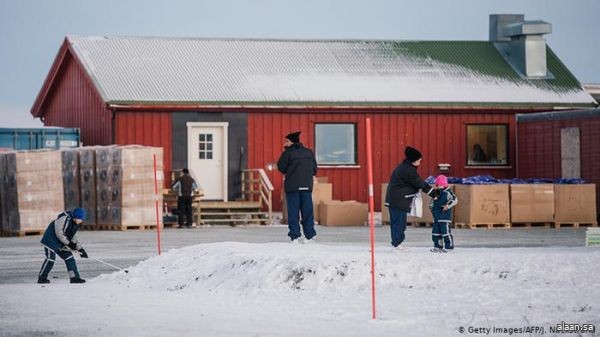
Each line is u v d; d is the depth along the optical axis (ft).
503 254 82.12
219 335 57.00
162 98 176.14
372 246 64.69
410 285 74.90
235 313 65.46
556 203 151.64
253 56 196.54
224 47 198.59
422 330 58.34
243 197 178.29
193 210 161.48
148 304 70.49
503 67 203.31
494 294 71.10
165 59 191.01
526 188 150.82
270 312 65.72
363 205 159.02
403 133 187.01
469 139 190.08
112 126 174.70
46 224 143.64
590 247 93.81
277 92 183.62
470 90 193.57
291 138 99.60
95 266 98.53
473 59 205.16
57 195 144.66
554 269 77.00
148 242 125.18
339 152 184.34
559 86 198.80
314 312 65.31
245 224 163.22
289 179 99.14
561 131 169.99
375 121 185.98
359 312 64.90
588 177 163.02
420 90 191.01
